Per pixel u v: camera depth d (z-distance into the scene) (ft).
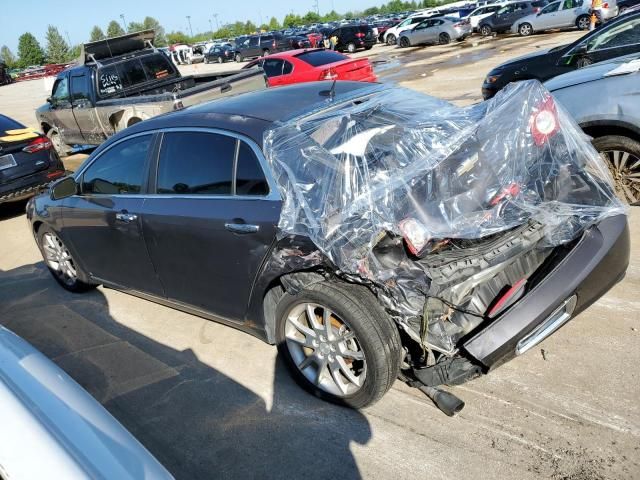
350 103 11.03
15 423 5.74
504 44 71.20
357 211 8.42
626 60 14.97
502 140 9.10
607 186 9.55
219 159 10.61
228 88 26.63
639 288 12.20
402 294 8.36
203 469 9.12
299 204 9.02
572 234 9.01
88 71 30.45
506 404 9.45
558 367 10.11
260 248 9.77
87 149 38.70
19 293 17.19
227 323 11.68
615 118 13.94
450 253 8.53
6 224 25.26
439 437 8.99
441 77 48.57
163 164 11.75
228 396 10.84
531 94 9.61
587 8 71.97
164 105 25.85
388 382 9.07
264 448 9.37
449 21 84.89
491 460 8.39
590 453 8.23
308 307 9.61
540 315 8.29
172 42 368.27
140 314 14.67
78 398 6.50
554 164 9.43
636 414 8.80
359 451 8.98
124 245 12.87
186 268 11.52
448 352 8.54
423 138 9.53
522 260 9.23
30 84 140.15
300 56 40.86
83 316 15.01
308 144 9.48
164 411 10.66
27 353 7.22
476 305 8.88
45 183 25.20
